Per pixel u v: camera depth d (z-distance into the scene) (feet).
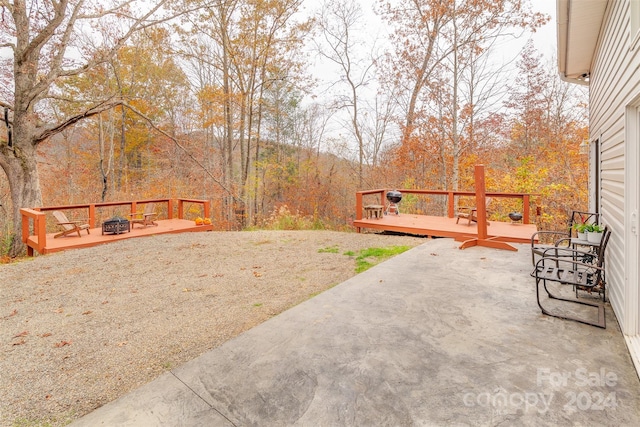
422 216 29.58
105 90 45.44
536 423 5.49
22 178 27.20
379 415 5.78
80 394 7.30
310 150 68.90
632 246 8.36
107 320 11.14
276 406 6.13
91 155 57.98
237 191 50.24
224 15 44.21
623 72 9.80
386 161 57.36
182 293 13.58
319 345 8.29
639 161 8.43
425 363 7.34
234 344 8.56
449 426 5.47
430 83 43.34
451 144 44.19
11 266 17.83
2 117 28.43
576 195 37.83
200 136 62.54
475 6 38.60
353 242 22.98
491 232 21.47
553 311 9.94
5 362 8.66
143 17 31.83
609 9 12.39
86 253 20.45
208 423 5.78
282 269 16.84
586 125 42.39
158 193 56.44
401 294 11.63
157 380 7.17
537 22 37.76
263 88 51.60
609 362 7.27
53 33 28.86
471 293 11.56
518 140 50.24
